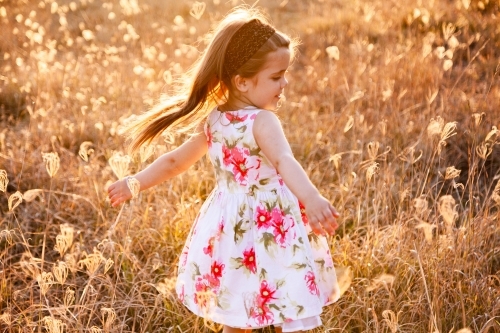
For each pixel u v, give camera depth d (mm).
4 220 3389
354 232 3443
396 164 4094
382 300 2740
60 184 4148
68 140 4930
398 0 9094
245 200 2230
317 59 7414
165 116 2465
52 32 9289
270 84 2193
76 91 6047
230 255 2209
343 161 4383
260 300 2146
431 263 2844
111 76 6312
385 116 5082
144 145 2709
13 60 7488
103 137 4891
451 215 1883
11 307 2691
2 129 5246
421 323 2570
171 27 9203
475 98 5383
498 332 2514
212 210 2316
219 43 2227
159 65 6797
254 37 2164
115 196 2465
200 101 2361
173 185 3994
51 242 3604
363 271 2979
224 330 2350
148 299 2826
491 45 6891
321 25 8820
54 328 2240
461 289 2732
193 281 2291
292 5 10914
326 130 4969
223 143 2271
